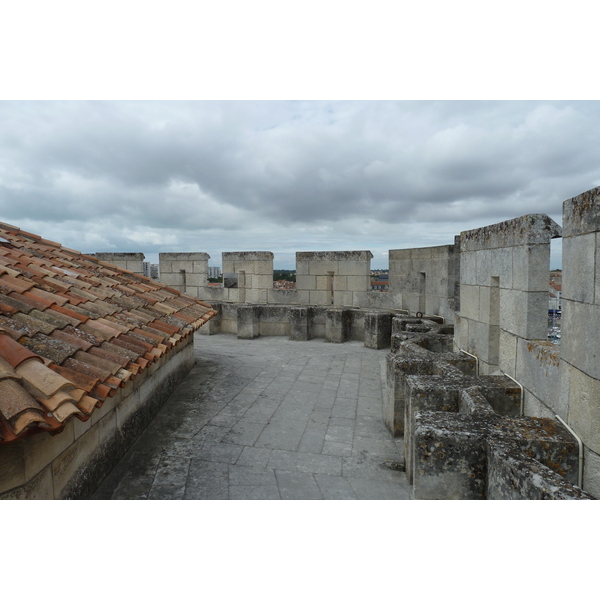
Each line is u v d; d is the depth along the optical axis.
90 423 3.84
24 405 2.31
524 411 4.05
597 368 2.73
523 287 4.11
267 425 5.56
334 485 4.10
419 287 10.84
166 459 4.57
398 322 9.48
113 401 4.36
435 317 9.95
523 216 4.09
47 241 7.36
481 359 5.24
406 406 4.41
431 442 2.84
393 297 11.57
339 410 6.15
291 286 13.69
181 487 4.01
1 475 2.64
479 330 5.31
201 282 13.30
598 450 2.71
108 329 4.19
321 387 7.20
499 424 3.06
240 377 7.70
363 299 12.04
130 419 4.87
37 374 2.68
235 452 4.76
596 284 2.76
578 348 2.99
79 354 3.36
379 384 7.40
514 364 4.33
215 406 6.23
